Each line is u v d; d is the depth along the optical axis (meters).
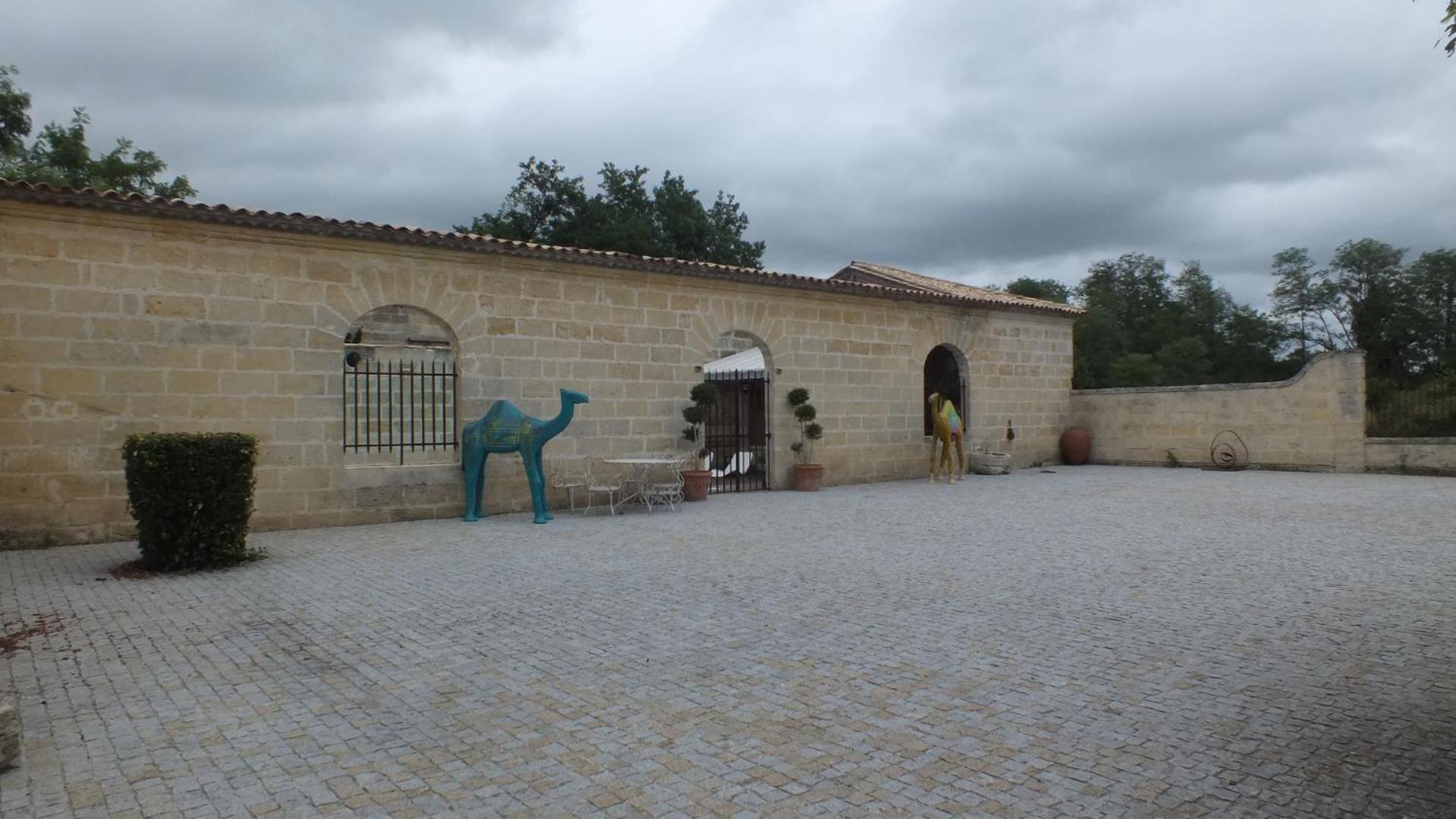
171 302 9.23
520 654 5.04
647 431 13.02
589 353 12.38
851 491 14.45
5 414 8.41
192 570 7.47
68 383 8.70
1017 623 5.66
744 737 3.76
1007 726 3.86
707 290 13.75
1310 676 4.54
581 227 32.62
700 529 10.03
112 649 5.12
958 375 18.52
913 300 16.61
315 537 9.45
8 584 6.93
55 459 8.63
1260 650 5.02
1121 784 3.27
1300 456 17.62
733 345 19.86
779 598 6.41
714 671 4.69
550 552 8.47
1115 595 6.47
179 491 7.43
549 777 3.37
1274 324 51.00
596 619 5.83
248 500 7.88
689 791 3.23
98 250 8.86
